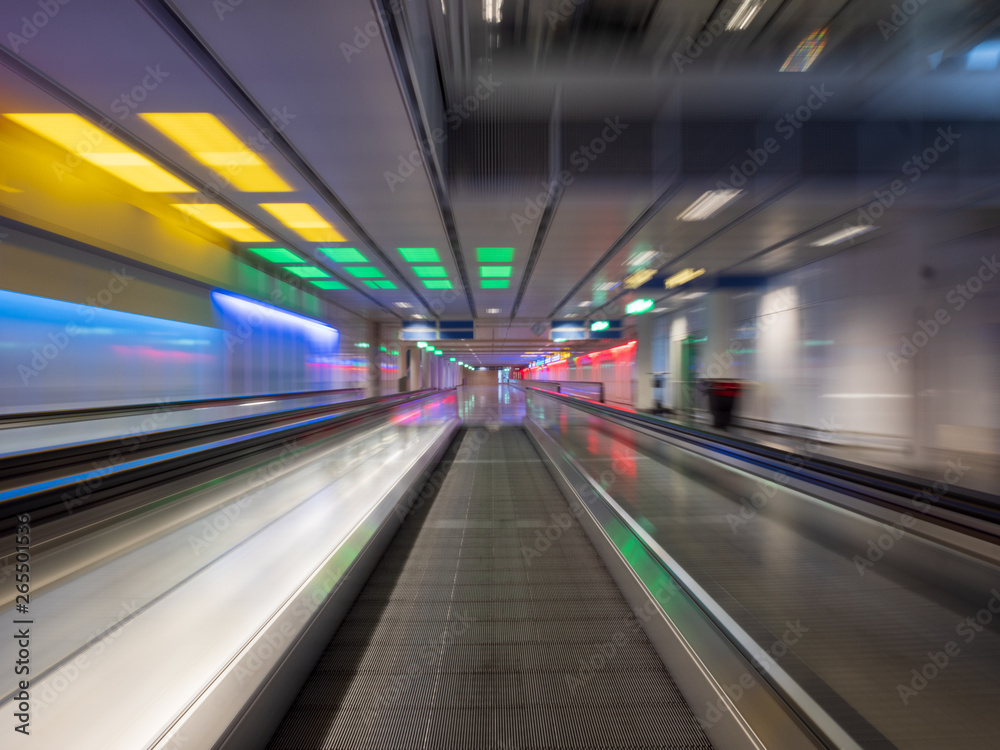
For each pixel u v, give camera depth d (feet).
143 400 24.20
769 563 9.53
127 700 4.95
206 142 15.17
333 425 26.13
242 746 4.89
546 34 15.17
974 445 17.98
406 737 5.50
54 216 17.06
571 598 8.94
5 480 10.58
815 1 13.24
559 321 57.52
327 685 6.38
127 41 10.57
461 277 34.60
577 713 5.86
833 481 12.39
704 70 15.20
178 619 6.64
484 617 8.20
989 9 12.51
